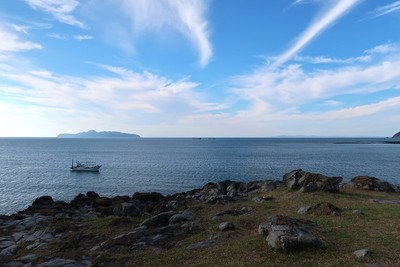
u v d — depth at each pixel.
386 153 149.75
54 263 13.17
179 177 75.38
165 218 19.12
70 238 17.08
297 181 27.64
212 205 24.30
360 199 22.80
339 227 15.20
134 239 16.06
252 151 175.00
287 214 18.91
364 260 11.08
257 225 17.03
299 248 12.27
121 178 75.88
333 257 11.54
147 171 88.00
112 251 14.82
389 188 26.98
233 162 108.38
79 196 35.50
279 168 89.06
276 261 11.62
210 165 99.94
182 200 26.97
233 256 12.59
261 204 22.89
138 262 13.23
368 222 15.86
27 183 69.88
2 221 23.77
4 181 72.62
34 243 17.16
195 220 19.06
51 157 142.75
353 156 132.00
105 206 28.80
